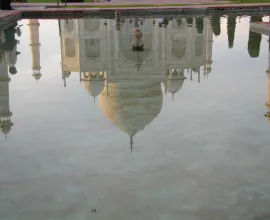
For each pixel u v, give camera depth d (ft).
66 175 23.95
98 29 92.94
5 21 92.94
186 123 32.65
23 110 36.37
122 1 158.40
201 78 47.50
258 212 19.77
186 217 19.43
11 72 51.72
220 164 25.11
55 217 19.57
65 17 110.01
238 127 31.40
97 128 32.07
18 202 21.04
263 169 24.32
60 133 30.76
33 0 154.10
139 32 72.28
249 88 42.52
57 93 42.19
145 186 22.49
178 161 25.61
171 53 73.31
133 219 19.30
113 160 25.93
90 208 20.31
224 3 138.51
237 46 67.26
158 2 149.59
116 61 63.46
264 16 110.22
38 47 71.15
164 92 43.19
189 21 102.27
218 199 21.03
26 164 25.53
